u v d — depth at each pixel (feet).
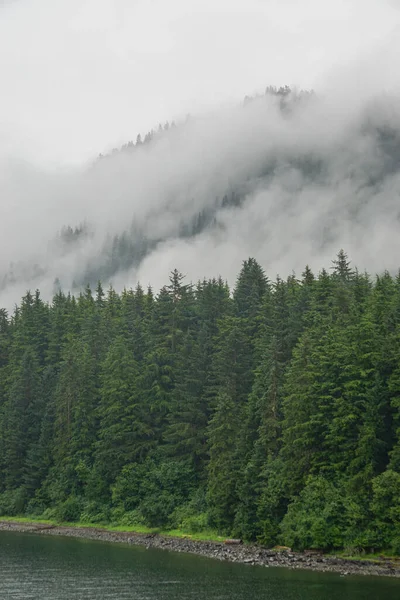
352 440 179.01
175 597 129.29
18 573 156.76
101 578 149.79
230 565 166.09
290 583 141.38
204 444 251.60
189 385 260.83
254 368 255.29
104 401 278.46
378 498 164.35
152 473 250.57
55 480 281.95
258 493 197.06
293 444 189.98
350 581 142.72
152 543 212.43
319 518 171.73
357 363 187.11
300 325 248.52
